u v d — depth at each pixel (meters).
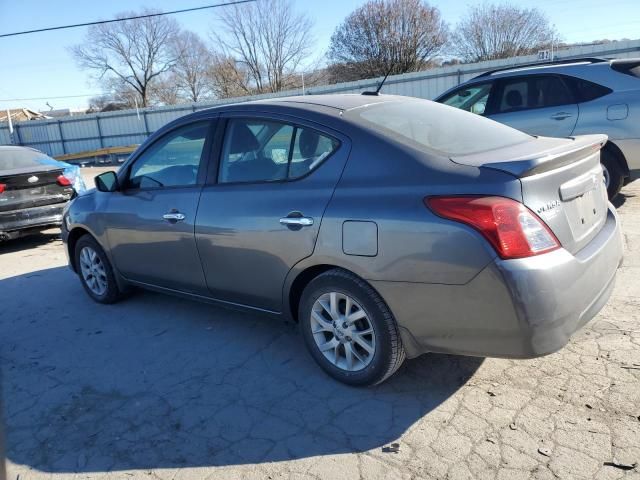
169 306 4.77
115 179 4.37
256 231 3.31
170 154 4.02
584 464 2.40
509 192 2.49
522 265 2.45
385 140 2.95
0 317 4.91
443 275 2.61
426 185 2.69
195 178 3.82
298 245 3.11
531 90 6.64
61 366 3.82
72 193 7.99
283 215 3.17
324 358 3.25
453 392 3.05
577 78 6.33
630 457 2.41
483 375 3.18
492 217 2.47
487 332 2.58
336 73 46.22
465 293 2.57
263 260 3.34
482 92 7.06
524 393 2.96
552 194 2.64
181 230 3.80
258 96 30.34
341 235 2.91
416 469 2.48
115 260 4.59
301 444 2.73
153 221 4.02
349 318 3.06
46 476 2.65
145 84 59.38
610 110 6.09
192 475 2.57
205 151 3.76
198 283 3.88
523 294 2.44
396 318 2.83
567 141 3.21
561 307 2.52
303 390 3.22
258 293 3.48
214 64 53.09
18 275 6.34
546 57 23.50
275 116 3.41
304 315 3.27
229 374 3.49
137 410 3.17
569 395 2.90
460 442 2.63
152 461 2.70
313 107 3.33
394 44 42.22
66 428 3.04
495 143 3.18
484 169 2.60
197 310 4.62
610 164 6.22
